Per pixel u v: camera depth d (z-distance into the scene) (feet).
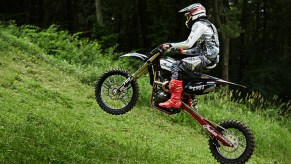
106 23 131.13
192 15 29.40
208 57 29.04
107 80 32.40
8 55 53.01
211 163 39.22
